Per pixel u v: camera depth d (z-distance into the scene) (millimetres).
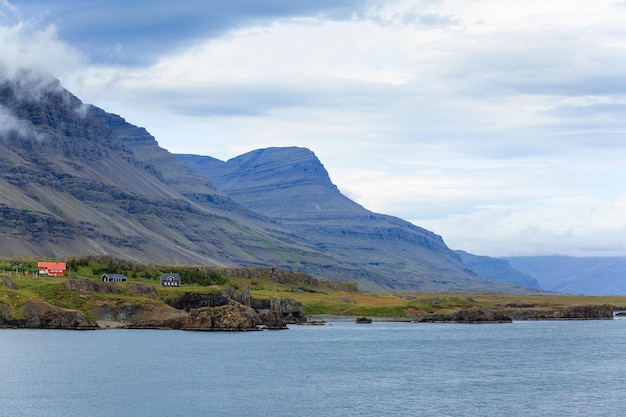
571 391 173500
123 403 152750
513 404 157500
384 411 149625
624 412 150375
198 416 143500
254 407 152125
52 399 154750
